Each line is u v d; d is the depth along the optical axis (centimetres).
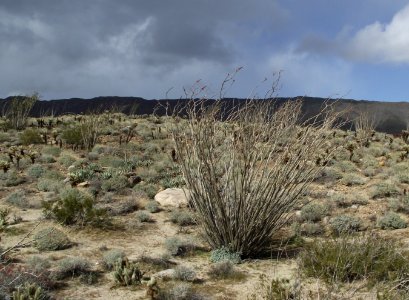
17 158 1666
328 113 862
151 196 1334
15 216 1086
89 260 846
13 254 850
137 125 2856
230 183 860
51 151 1941
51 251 890
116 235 1008
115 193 1370
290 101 873
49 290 699
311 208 1152
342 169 1692
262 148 841
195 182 874
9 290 655
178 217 1104
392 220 1074
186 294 674
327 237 989
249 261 849
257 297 677
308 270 736
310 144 849
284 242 964
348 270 715
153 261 837
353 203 1270
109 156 1838
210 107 863
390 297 586
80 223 1062
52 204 1134
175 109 889
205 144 850
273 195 851
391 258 728
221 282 747
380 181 1514
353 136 2461
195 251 916
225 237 870
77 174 1500
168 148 2097
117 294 693
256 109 855
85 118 2778
